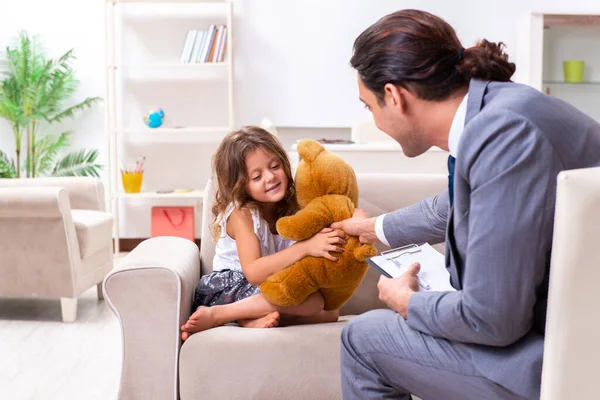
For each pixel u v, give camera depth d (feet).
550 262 4.04
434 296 4.44
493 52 4.45
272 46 18.22
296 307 6.56
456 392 4.49
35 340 10.63
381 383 4.85
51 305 12.77
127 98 18.47
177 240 7.95
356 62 4.63
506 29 18.17
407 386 4.74
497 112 4.09
